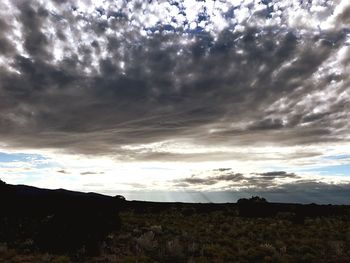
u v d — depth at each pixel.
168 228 28.36
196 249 18.97
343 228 30.00
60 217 21.33
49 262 15.86
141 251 18.84
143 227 28.39
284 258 16.78
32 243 19.88
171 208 49.34
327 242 21.80
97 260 16.75
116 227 25.19
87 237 19.67
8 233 22.58
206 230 27.30
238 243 21.02
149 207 49.91
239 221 35.94
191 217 40.84
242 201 45.94
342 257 17.77
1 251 18.05
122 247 19.97
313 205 47.03
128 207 48.75
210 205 53.94
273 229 28.88
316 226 32.00
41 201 30.17
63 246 18.89
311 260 16.95
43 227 20.75
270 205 45.75
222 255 17.53
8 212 27.94
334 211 44.44
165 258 17.45
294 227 31.36
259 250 19.12
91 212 22.66
